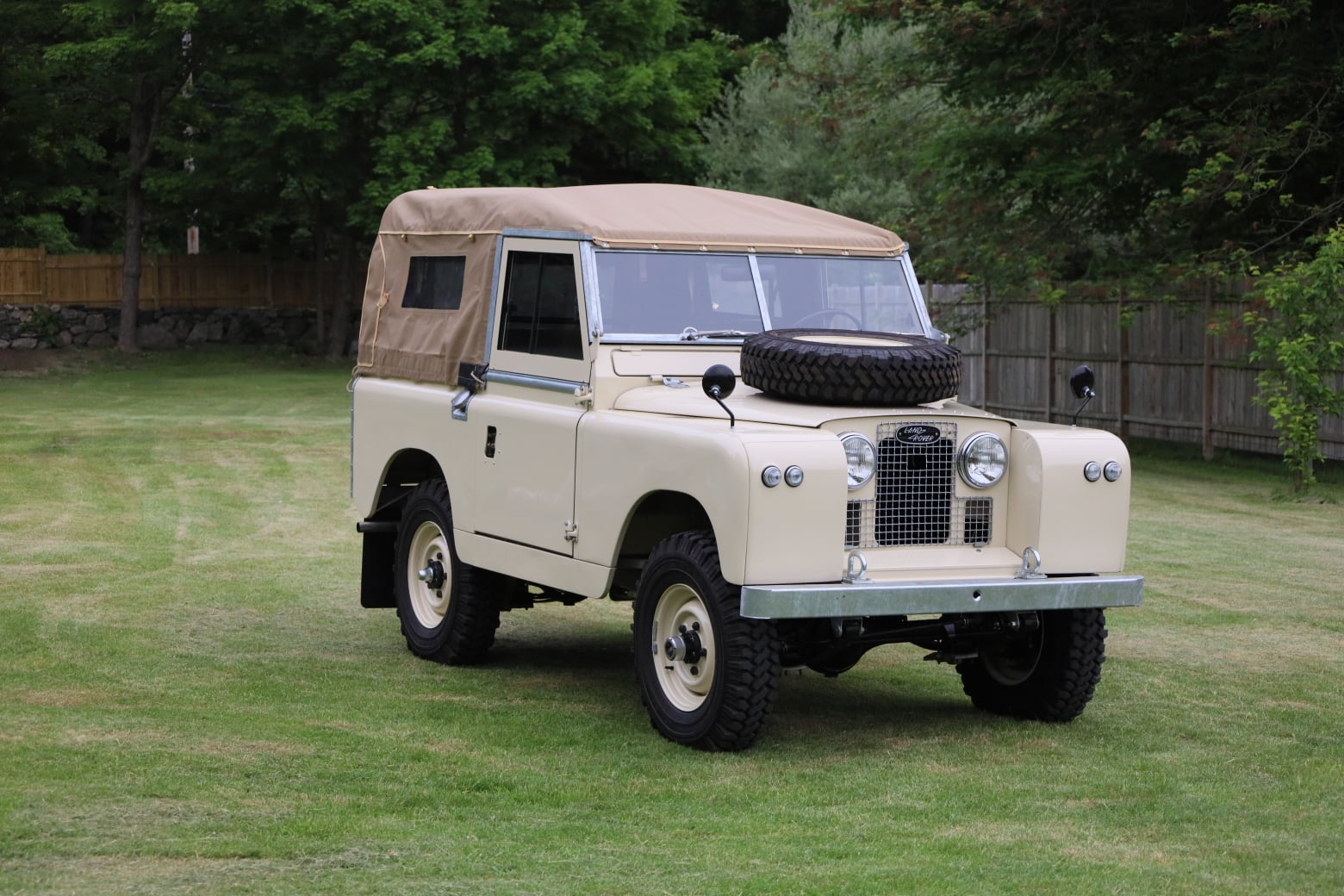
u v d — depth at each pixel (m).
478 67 37.00
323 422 26.09
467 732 7.95
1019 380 27.70
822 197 37.66
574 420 8.43
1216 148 20.67
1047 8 21.19
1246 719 8.62
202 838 6.02
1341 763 7.64
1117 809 6.80
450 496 9.73
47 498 17.19
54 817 6.22
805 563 7.25
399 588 10.32
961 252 24.20
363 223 36.78
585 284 8.55
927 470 7.79
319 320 42.69
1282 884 5.82
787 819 6.55
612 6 38.62
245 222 46.16
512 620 11.55
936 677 9.82
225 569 13.14
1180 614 11.62
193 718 8.04
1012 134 23.61
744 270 8.98
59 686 8.73
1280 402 18.42
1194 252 22.23
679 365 8.53
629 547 8.46
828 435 7.37
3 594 11.66
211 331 42.84
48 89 40.00
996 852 6.14
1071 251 25.03
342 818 6.37
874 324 9.23
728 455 7.20
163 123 41.41
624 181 44.59
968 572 7.72
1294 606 11.96
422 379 10.10
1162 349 23.97
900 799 6.91
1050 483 7.82
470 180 35.38
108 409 28.73
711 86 41.72
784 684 9.55
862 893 5.57
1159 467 21.81
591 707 8.67
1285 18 19.66
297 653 10.01
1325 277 18.02
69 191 43.53
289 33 36.81
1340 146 21.12
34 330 40.41
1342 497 18.30
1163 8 21.36
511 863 5.84
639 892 5.55
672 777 7.20
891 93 27.02
